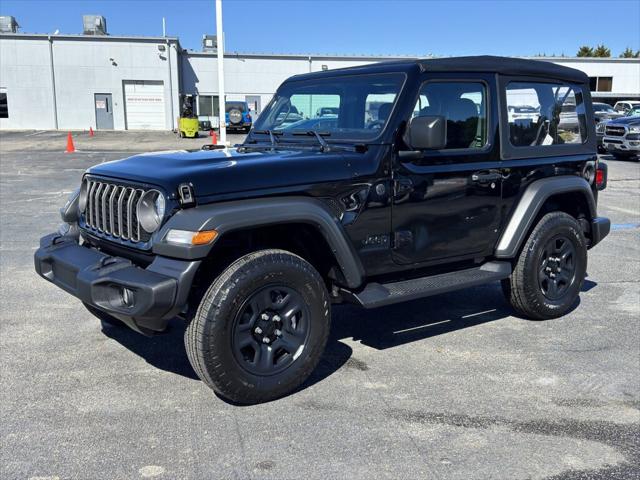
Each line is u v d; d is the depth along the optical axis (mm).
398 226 4070
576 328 4969
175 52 41250
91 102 41156
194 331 3348
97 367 4148
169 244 3268
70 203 4250
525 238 4855
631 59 45938
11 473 2891
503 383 3932
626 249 7875
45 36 39750
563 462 3031
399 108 4000
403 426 3375
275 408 3576
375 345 4582
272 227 3658
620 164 18172
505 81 4578
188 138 34469
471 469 2961
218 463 2996
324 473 2918
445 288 4223
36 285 6086
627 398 3738
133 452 3088
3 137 33969
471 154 4379
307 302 3650
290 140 4469
